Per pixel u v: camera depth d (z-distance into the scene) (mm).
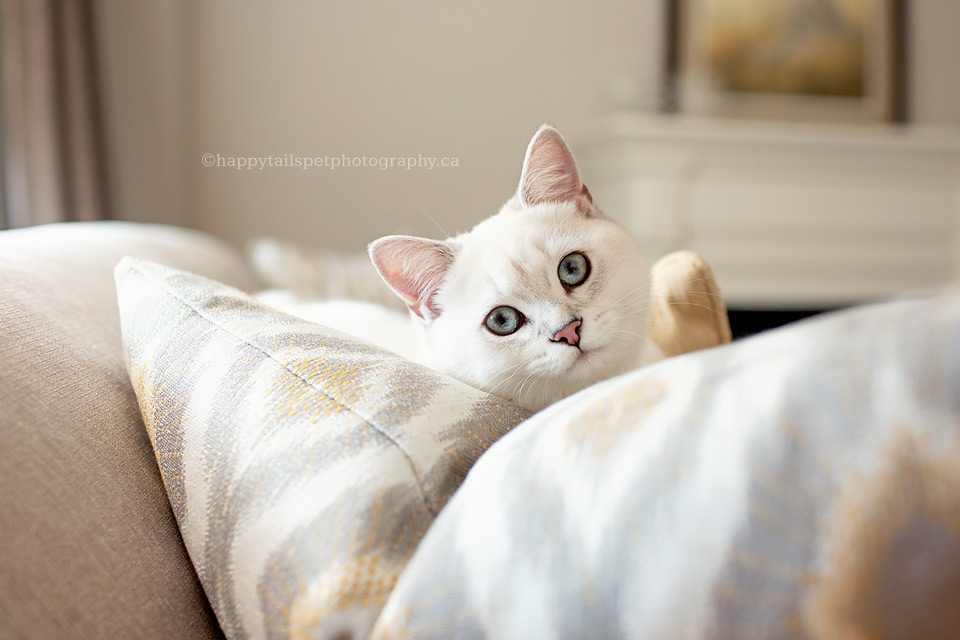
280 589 338
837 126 1742
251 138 1617
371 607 319
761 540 256
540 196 537
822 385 261
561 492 299
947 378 242
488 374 510
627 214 1484
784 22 1719
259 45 1607
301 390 367
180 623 364
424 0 1662
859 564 247
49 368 392
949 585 250
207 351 391
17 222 1049
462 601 292
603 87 1717
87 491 363
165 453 383
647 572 268
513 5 1688
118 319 484
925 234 1555
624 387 323
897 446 245
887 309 273
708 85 1708
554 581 280
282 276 816
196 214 1605
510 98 1700
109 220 1295
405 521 338
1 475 339
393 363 390
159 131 1514
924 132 1610
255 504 351
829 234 1527
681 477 275
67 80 1172
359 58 1647
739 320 1519
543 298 500
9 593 311
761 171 1486
